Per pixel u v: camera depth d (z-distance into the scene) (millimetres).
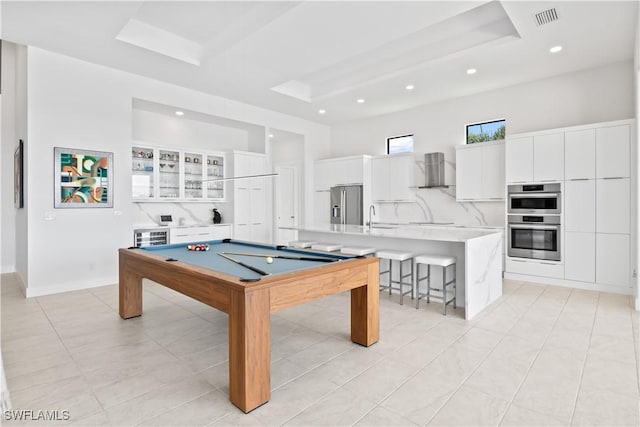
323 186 7984
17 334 3105
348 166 7496
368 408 1990
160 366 2514
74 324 3365
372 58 5336
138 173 5809
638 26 3473
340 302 4121
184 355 2697
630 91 4691
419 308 3908
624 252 4355
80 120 4645
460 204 6324
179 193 6320
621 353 2670
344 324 3389
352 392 2160
